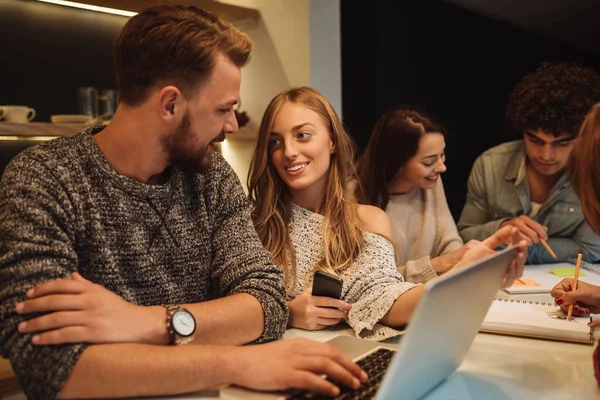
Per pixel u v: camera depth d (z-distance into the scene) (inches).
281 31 106.5
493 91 185.9
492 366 40.6
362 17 146.7
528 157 88.3
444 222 77.3
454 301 31.0
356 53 149.5
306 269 55.9
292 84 106.0
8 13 90.5
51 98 97.2
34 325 35.6
